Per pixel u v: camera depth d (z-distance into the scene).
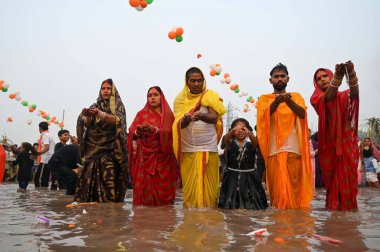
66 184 7.68
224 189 4.98
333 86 4.61
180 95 5.48
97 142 5.92
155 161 5.27
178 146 5.03
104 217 3.86
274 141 5.18
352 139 4.72
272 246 2.49
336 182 4.70
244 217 3.88
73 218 3.79
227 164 5.08
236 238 2.73
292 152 5.07
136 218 3.78
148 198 5.20
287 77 5.33
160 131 5.32
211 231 3.01
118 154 5.93
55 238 2.74
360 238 2.76
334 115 4.74
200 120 5.06
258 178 4.96
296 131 5.15
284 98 4.92
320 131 4.86
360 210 4.57
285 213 4.28
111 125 5.96
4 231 3.03
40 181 11.21
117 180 6.00
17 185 12.31
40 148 10.95
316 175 10.56
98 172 5.84
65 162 7.73
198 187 4.93
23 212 4.38
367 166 11.86
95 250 2.38
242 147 4.96
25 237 2.78
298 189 5.07
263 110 5.23
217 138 5.24
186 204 5.04
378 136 19.56
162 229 3.09
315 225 3.35
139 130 5.35
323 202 5.82
